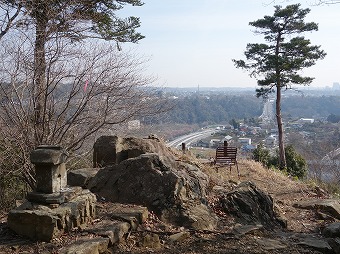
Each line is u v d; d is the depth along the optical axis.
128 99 9.40
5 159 8.39
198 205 6.38
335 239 6.14
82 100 8.79
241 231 6.02
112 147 8.18
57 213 4.77
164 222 5.74
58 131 8.80
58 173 5.13
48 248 4.44
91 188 6.45
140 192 6.18
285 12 21.03
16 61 8.20
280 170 18.67
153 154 6.76
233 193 7.28
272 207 7.49
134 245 5.03
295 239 6.14
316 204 8.67
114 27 11.98
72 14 9.34
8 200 8.95
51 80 8.39
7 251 4.40
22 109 8.33
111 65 9.48
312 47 21.50
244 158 17.59
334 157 19.52
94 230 4.93
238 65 22.45
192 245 5.26
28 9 8.71
